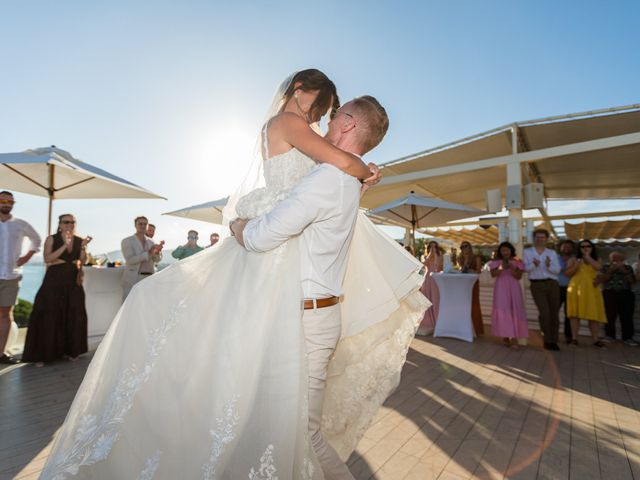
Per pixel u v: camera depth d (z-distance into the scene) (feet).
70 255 14.20
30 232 14.52
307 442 3.38
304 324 3.89
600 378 12.41
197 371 3.73
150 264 17.49
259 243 3.78
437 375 12.66
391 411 9.39
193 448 3.47
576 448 7.48
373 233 5.21
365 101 4.49
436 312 20.62
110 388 3.92
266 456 3.25
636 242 49.14
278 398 3.38
